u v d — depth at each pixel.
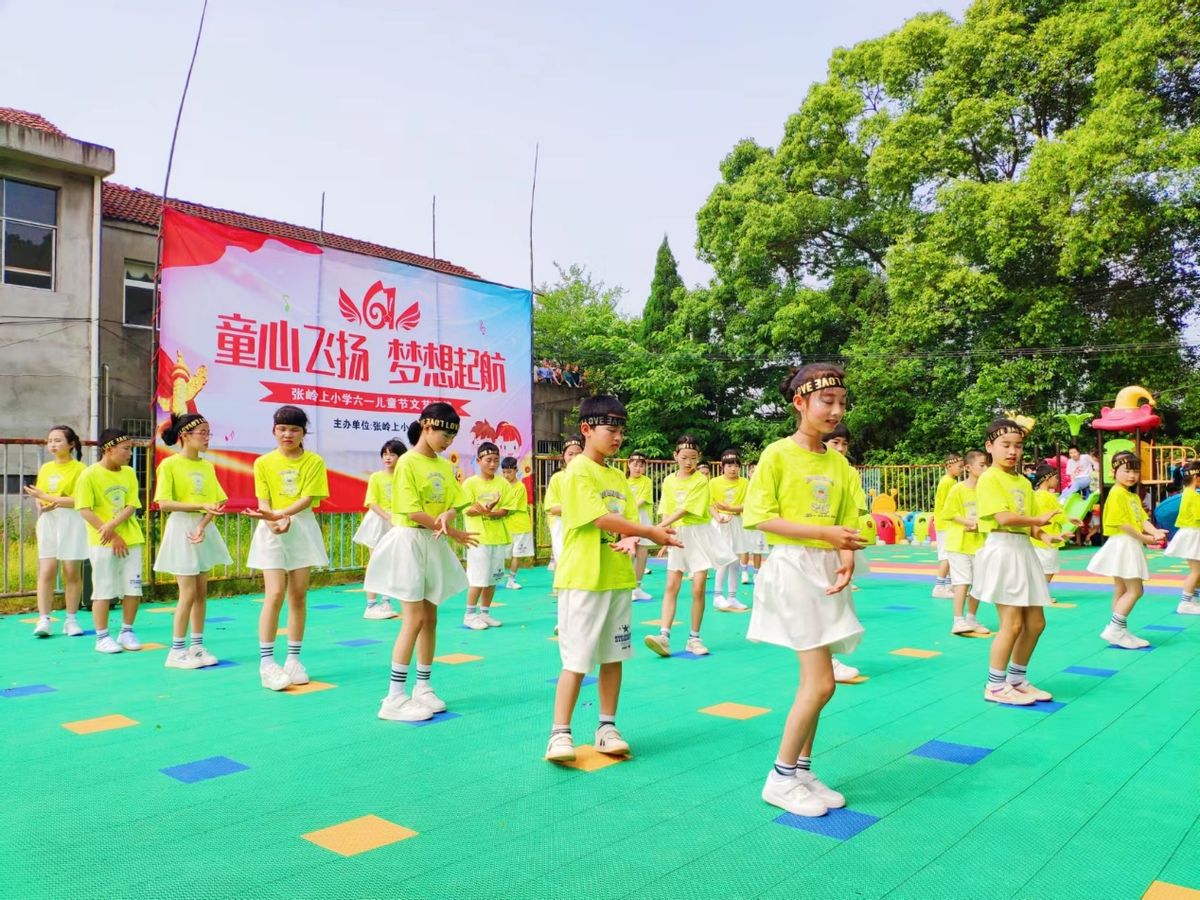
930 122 18.17
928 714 4.25
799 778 3.05
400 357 10.23
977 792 3.13
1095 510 15.24
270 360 9.10
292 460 5.00
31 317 12.83
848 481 3.23
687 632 6.88
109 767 3.46
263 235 9.10
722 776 3.33
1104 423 14.79
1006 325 17.34
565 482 3.58
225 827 2.82
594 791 3.16
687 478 5.95
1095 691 4.74
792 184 21.53
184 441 5.56
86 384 13.28
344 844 2.68
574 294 29.27
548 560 12.65
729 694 4.72
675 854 2.59
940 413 18.42
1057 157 15.41
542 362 22.75
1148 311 17.67
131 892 2.34
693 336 23.22
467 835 2.75
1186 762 3.47
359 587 9.78
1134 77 14.86
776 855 2.58
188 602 5.45
